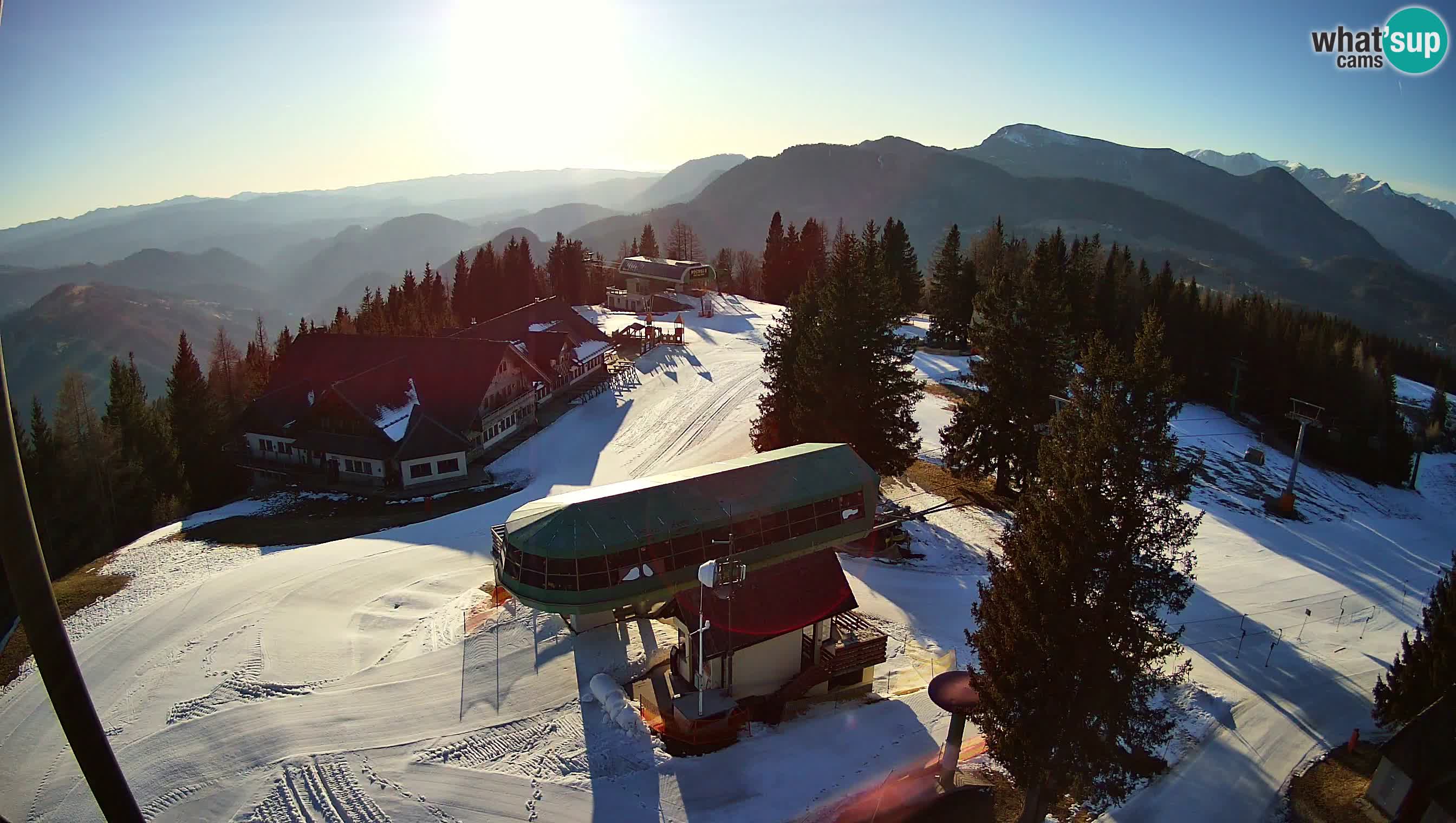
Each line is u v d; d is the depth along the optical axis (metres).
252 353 95.38
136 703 27.83
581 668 29.78
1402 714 28.25
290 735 25.94
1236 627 39.22
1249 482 64.19
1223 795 26.14
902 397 47.66
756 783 24.39
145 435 62.41
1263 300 106.44
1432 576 49.97
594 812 23.06
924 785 24.55
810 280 56.88
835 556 31.06
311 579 38.47
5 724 27.00
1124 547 19.89
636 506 32.62
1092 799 21.77
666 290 131.75
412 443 55.72
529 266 124.88
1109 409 19.72
